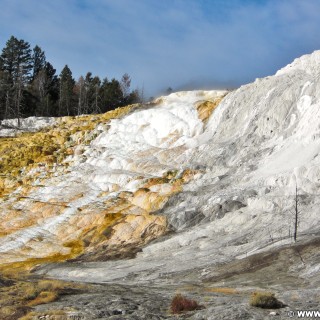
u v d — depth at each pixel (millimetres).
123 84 170625
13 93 137125
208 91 103938
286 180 58031
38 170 88750
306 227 47188
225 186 64500
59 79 161500
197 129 88438
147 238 58312
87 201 73438
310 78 79375
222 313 24125
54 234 64875
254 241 47688
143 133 93438
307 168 57469
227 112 87250
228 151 75062
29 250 61000
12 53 150125
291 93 77688
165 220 60531
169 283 40281
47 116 138125
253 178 64062
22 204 75438
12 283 36312
